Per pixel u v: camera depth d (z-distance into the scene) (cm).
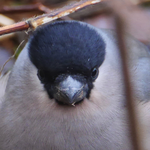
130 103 98
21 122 101
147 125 102
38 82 101
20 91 101
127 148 102
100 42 100
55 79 100
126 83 98
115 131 102
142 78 103
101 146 102
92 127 101
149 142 102
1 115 102
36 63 100
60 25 100
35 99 101
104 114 101
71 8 101
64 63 100
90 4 101
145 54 105
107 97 101
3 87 103
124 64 98
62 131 101
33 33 101
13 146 102
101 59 100
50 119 101
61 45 100
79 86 100
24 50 102
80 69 100
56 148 102
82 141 101
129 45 104
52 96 101
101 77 101
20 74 101
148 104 103
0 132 102
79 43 100
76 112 101
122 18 96
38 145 102
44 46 100
